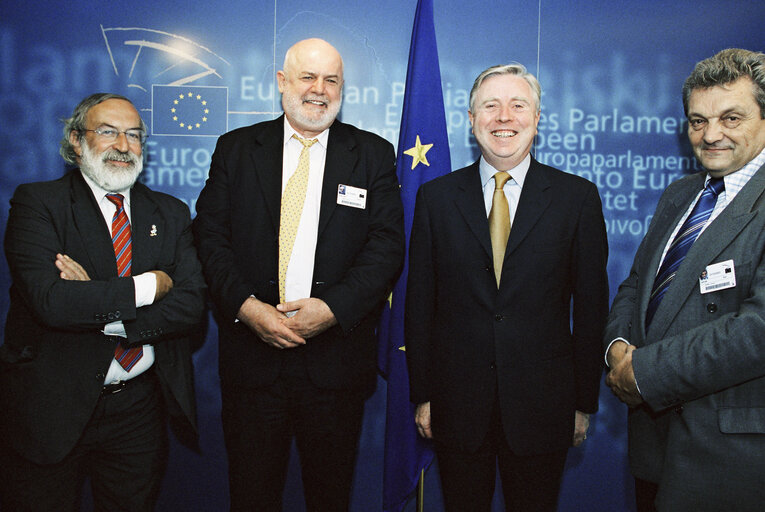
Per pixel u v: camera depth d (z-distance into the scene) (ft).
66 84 7.91
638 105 8.09
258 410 6.08
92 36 7.89
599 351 5.52
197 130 8.00
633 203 8.16
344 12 7.99
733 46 8.04
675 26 8.04
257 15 7.97
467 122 8.07
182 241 6.33
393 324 7.43
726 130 4.60
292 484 8.16
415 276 5.82
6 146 7.91
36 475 5.65
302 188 6.21
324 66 6.16
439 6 8.02
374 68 8.04
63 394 5.57
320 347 6.03
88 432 5.82
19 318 5.79
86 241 5.78
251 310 5.68
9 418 5.63
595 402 5.53
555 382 5.42
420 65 7.53
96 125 5.94
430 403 5.83
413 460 7.48
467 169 5.98
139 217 6.15
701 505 4.48
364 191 6.20
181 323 5.88
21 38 7.86
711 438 4.45
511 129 5.56
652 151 8.13
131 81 7.93
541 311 5.43
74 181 6.04
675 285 4.79
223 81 7.98
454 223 5.63
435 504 8.31
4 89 7.88
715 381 4.27
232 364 6.09
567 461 8.28
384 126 8.08
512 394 5.33
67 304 5.32
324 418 6.14
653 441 5.07
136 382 6.07
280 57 7.99
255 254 6.05
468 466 5.52
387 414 7.52
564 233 5.49
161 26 7.93
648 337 4.93
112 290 5.46
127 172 6.04
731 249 4.50
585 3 8.02
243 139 6.43
